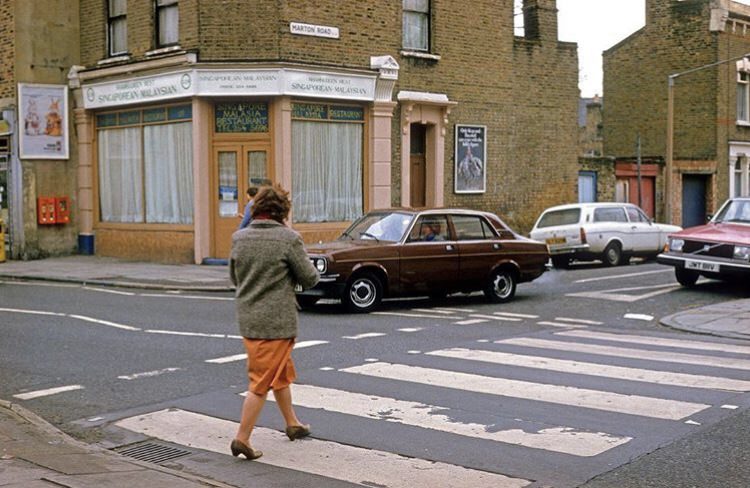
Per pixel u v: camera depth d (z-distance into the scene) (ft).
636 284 58.85
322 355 33.17
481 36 80.89
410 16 76.54
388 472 19.90
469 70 80.12
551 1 86.58
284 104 67.72
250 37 67.36
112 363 32.37
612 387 27.50
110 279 61.67
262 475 19.95
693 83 112.57
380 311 46.24
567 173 88.63
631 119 118.73
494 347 34.88
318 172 70.74
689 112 113.09
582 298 51.70
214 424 24.18
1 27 78.38
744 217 56.34
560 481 19.03
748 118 116.78
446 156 79.15
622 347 35.04
